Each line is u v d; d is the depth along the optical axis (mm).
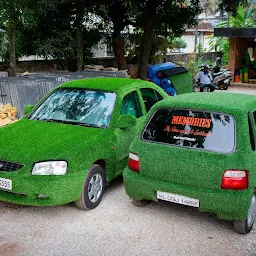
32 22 13453
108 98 6043
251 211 4645
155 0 14484
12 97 8523
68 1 13211
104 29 15992
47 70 15000
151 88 6961
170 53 24828
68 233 4633
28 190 4676
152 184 4660
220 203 4285
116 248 4324
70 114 5949
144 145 4840
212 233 4688
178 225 4867
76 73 11375
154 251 4270
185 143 4664
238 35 19297
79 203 5078
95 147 5215
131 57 18453
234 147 4406
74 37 14883
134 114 6344
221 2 15633
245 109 4750
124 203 5480
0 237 4523
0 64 14438
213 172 4316
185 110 4918
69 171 4785
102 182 5426
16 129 5605
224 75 18734
